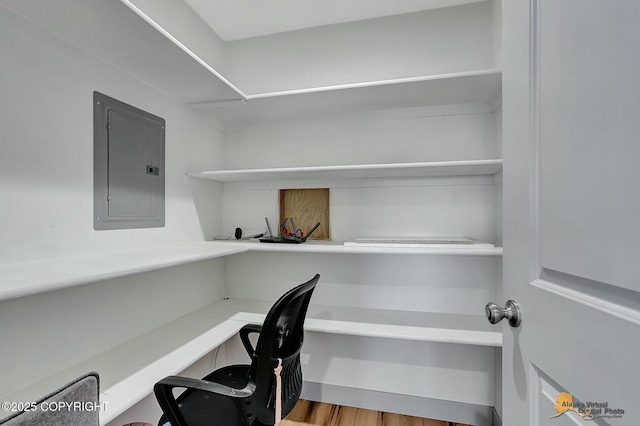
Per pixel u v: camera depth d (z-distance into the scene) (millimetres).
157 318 1419
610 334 426
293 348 1226
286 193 1906
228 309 1728
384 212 1727
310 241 1742
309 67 1823
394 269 1714
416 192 1682
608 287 438
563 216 525
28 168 898
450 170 1452
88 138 1075
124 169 1222
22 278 735
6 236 850
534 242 613
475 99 1536
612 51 428
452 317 1599
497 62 1469
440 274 1659
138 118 1286
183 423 941
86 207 1069
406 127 1686
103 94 1128
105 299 1150
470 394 1621
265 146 1907
